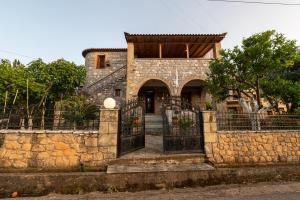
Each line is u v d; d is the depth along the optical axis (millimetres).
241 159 6016
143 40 13625
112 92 15102
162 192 4770
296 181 5613
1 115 5598
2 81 8867
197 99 16156
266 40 8547
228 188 4977
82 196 4547
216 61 9844
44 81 11664
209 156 5867
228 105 13898
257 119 6582
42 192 4656
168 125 6148
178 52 16406
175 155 5750
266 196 4395
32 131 5336
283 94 8672
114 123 5586
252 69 8672
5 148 5203
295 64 12109
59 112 5918
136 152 6340
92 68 16453
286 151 6336
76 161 5316
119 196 4527
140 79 13258
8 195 4535
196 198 4355
